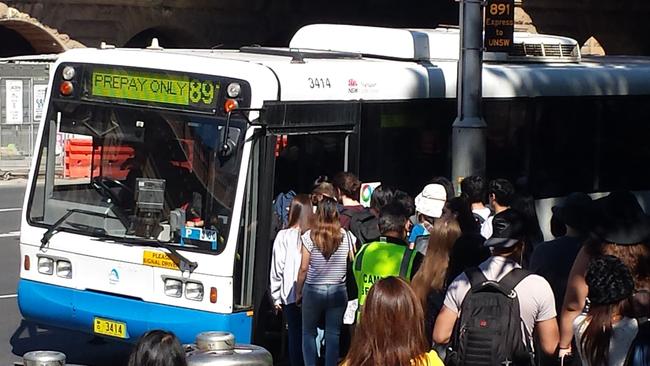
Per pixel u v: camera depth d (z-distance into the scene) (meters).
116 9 43.00
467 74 15.40
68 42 41.94
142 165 12.95
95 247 12.95
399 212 11.04
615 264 7.61
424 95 15.45
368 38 16.28
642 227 8.95
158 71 12.94
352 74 14.14
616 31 43.69
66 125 13.45
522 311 8.72
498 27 16.62
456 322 8.80
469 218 10.45
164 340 6.48
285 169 13.27
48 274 13.35
